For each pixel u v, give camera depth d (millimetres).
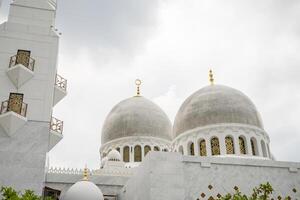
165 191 26016
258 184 28516
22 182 27875
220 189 27547
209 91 42688
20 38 33094
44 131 29953
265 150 39750
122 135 54094
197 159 28094
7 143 28766
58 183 40969
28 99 30734
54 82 32156
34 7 35281
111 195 42031
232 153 38250
